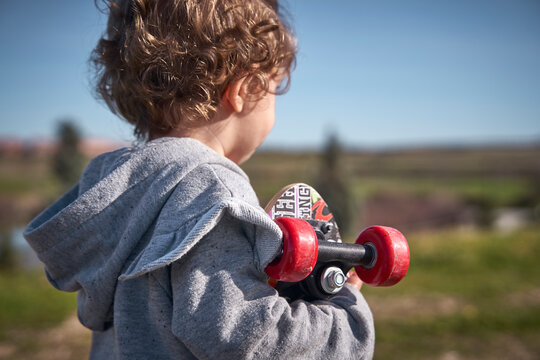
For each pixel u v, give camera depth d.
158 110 0.94
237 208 0.76
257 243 0.80
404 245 0.91
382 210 35.69
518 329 4.61
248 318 0.74
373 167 88.50
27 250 12.77
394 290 6.41
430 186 61.12
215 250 0.78
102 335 1.03
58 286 0.95
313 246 0.76
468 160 91.38
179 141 0.88
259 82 0.97
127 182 0.86
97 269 0.88
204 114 0.91
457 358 3.92
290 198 1.06
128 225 0.84
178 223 0.78
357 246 0.91
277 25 1.00
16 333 4.68
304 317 0.80
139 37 0.92
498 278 7.18
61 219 0.86
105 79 1.08
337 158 17.61
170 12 0.92
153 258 0.75
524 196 37.38
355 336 0.87
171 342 0.81
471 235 12.32
